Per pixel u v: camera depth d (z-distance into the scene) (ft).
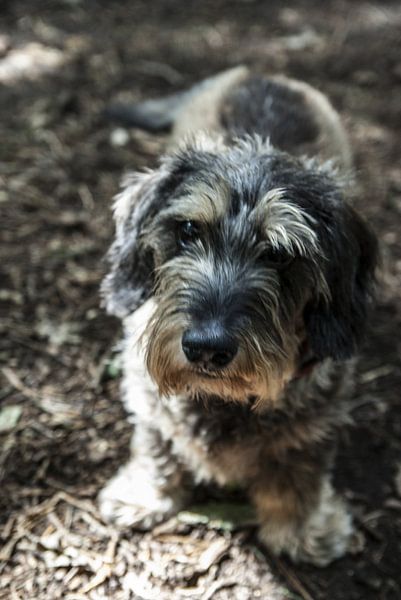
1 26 3.99
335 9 4.73
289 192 1.70
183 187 1.76
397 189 3.09
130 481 2.04
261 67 3.92
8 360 2.29
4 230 2.70
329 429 1.90
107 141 3.15
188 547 1.95
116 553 1.91
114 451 2.12
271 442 1.86
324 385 1.87
